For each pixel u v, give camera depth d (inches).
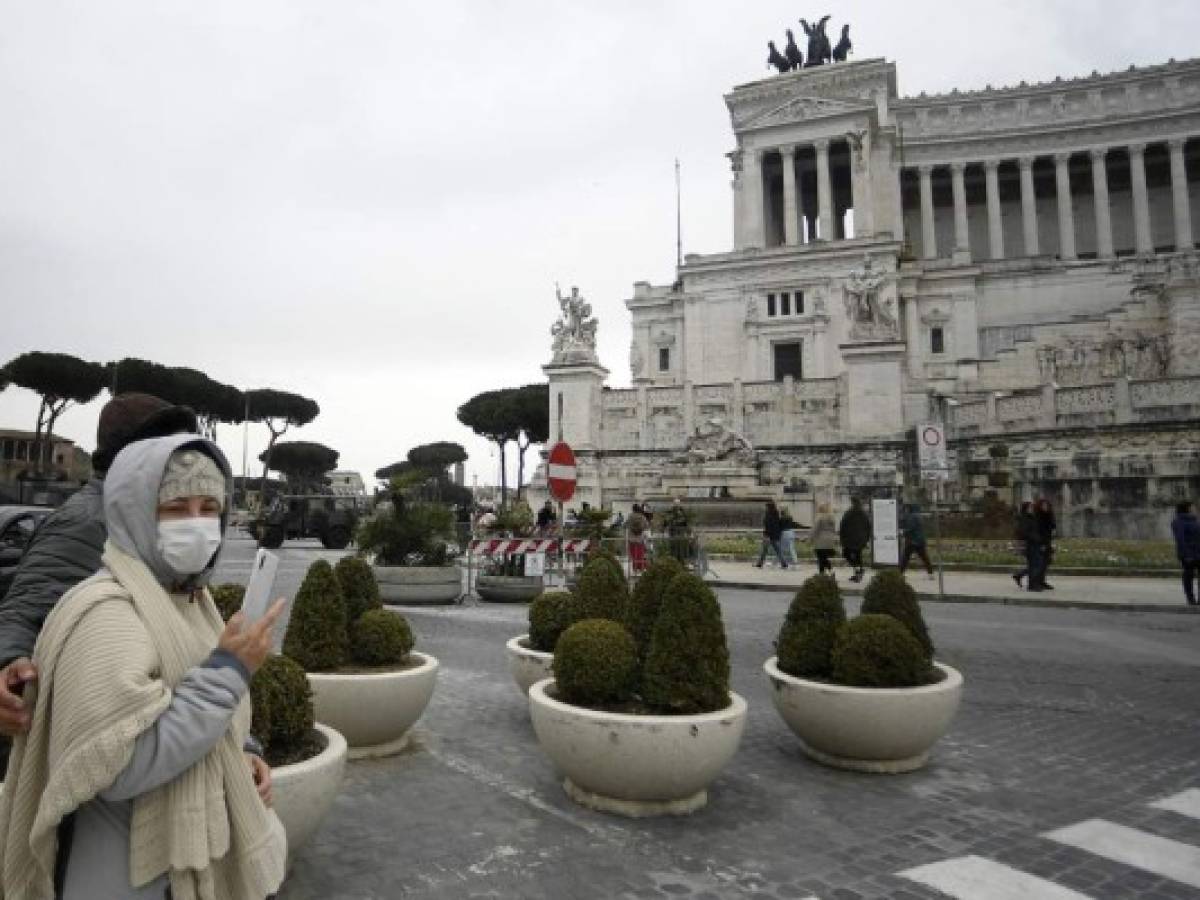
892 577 295.6
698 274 2559.1
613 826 209.0
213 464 96.3
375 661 274.2
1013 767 265.3
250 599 91.1
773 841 201.2
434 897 167.5
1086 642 503.5
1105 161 3144.7
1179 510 655.1
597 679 226.7
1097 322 1808.6
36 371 2326.5
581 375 1899.6
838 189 3358.8
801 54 3567.9
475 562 960.3
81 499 118.0
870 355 1672.0
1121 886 179.6
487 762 262.1
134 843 83.4
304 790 165.5
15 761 84.1
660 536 860.0
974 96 3272.6
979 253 3415.4
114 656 79.8
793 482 1557.6
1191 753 281.9
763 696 362.9
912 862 190.1
